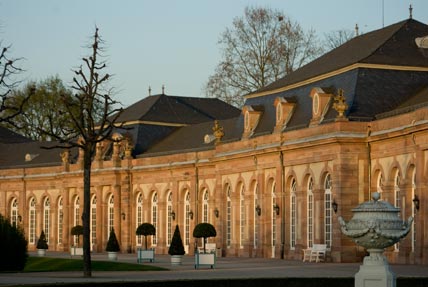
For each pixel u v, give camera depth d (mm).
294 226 66250
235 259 67250
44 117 121312
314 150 62781
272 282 38656
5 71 47531
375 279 31703
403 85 61875
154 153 87750
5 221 53625
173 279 39938
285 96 69750
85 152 49812
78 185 94625
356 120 60094
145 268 54781
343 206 59594
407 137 55625
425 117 53156
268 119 71250
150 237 87125
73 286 37062
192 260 68000
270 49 95438
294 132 65188
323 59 71562
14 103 114250
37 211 100625
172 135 90750
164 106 94750
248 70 95938
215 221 77688
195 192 81312
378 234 31328
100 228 91500
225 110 97438
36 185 100938
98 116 109812
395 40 64438
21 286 36812
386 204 31984
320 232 62094
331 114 62000
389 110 60625
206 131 84812
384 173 58438
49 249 98750
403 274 43781
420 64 62594
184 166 82375
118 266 56219
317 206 62375
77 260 61188
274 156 67938
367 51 64062
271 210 69250
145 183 87875
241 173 73312
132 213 89250
